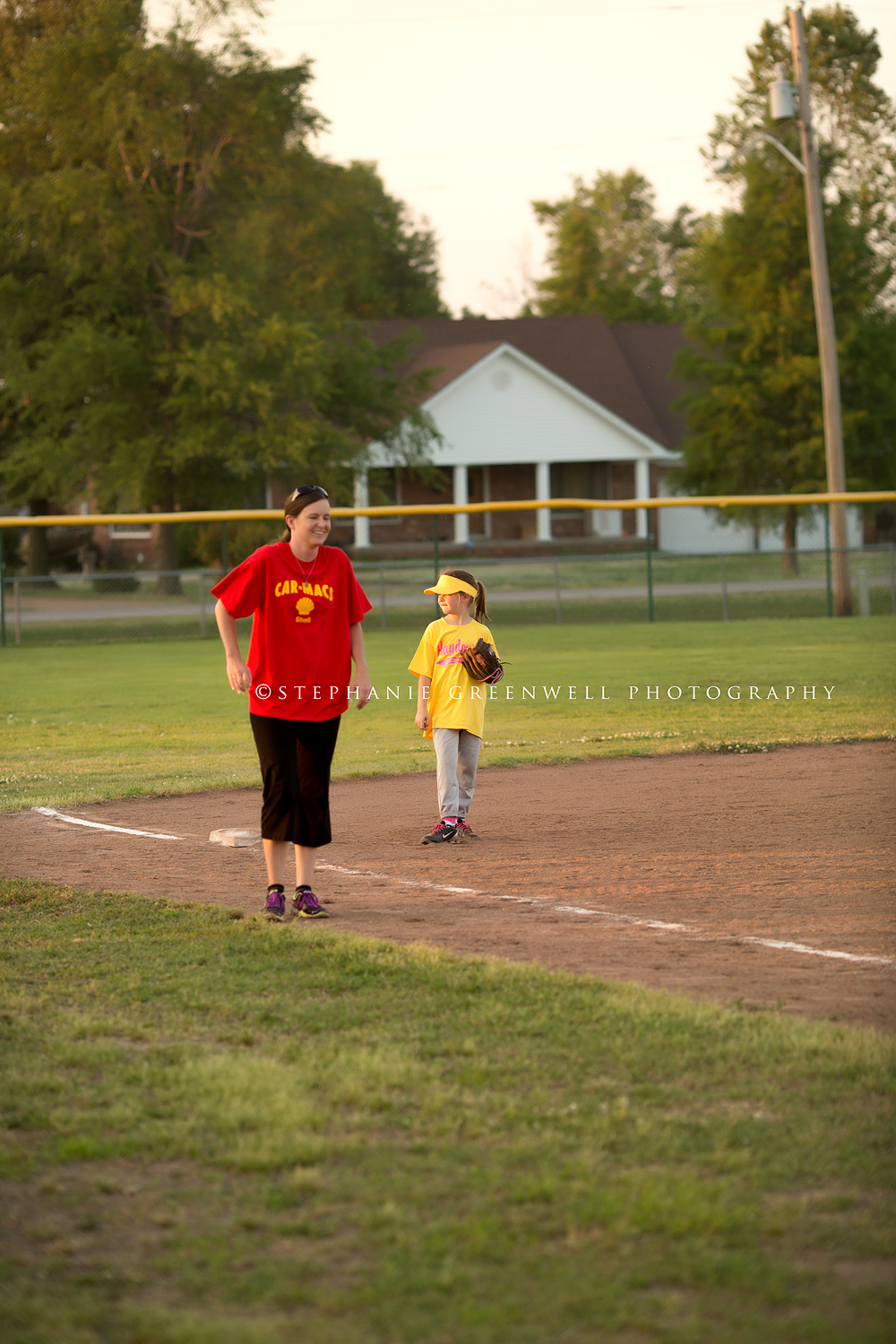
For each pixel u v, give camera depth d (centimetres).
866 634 6247
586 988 1284
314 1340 700
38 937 1520
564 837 2130
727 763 2880
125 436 8919
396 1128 962
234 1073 1062
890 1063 1069
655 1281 751
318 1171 891
